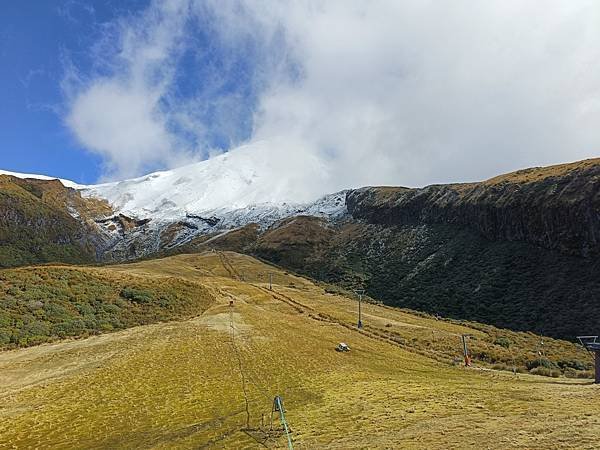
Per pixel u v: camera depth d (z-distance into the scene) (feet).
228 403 114.21
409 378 141.49
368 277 496.23
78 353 150.00
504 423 84.02
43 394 115.85
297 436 89.25
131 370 136.15
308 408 109.29
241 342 179.63
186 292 263.90
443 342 222.69
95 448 88.74
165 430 97.30
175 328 192.34
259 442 87.71
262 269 553.64
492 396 111.04
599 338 243.60
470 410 97.86
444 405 103.71
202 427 98.32
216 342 175.32
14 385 122.01
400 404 107.34
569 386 123.44
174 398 117.19
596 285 294.46
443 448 71.72
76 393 117.29
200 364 147.02
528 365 182.29
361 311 312.71
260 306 289.94
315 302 338.34
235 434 93.35
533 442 69.67
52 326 170.50
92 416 104.37
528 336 254.27
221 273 507.30
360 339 218.59
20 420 100.78
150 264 495.00
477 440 73.92
